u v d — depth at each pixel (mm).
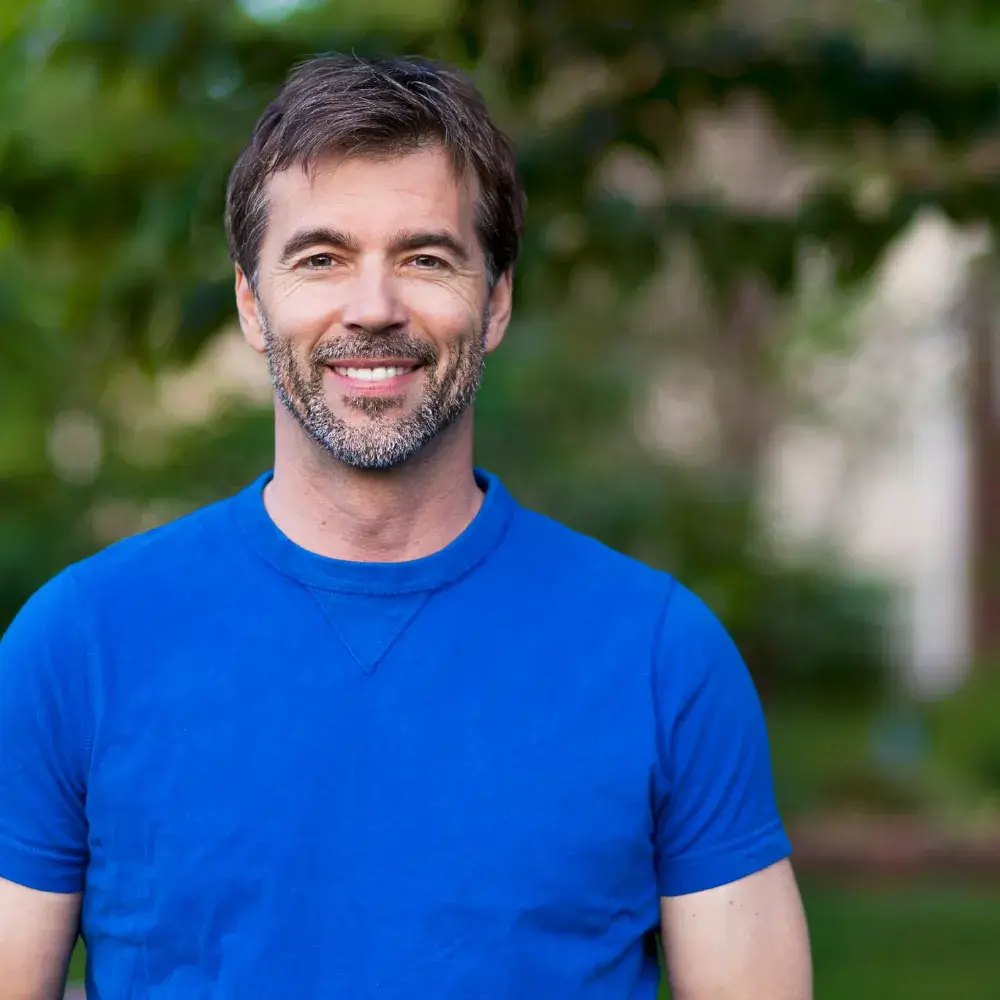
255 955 2463
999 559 17141
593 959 2543
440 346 2643
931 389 18094
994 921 8602
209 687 2572
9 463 10234
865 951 8023
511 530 2742
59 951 2619
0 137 5281
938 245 15031
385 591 2639
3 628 10938
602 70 5496
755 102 5438
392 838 2498
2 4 5250
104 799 2549
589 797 2551
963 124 5219
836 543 20656
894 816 11180
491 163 2754
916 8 5703
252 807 2502
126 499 10445
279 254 2656
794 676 17719
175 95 5227
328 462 2664
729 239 5336
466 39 5035
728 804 2666
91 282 5492
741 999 2631
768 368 17234
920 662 18906
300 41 5066
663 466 15141
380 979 2457
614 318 12727
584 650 2641
